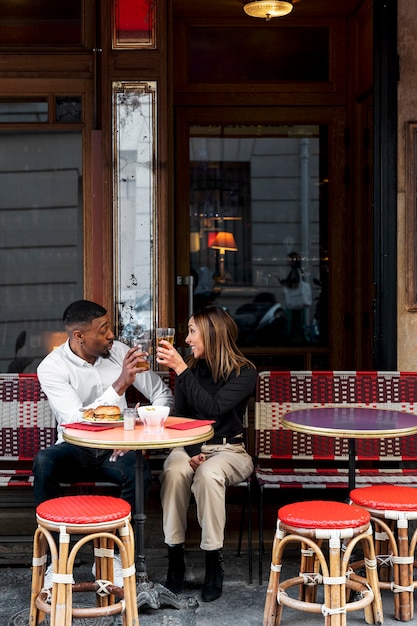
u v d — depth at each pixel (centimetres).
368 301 619
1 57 506
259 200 647
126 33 492
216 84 627
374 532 411
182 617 379
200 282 648
